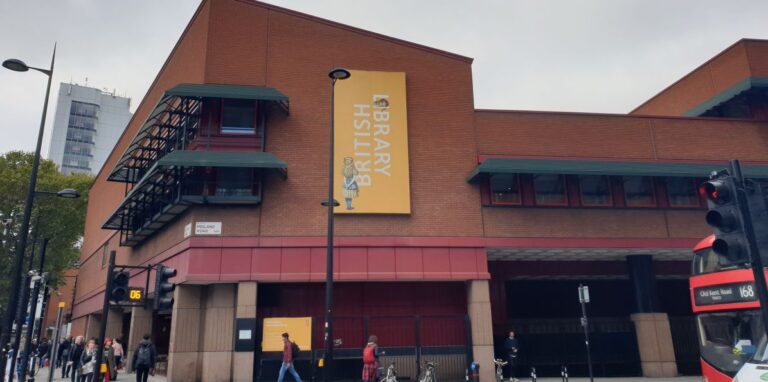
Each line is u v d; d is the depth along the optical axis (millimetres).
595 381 21438
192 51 24297
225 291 20844
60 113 137625
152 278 25219
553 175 24125
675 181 25000
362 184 22453
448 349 22312
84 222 55500
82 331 45062
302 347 20188
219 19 23062
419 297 23484
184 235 21422
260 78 22781
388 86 23703
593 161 23812
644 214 24266
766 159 26391
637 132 25641
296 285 22672
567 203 23812
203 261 20562
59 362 36531
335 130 22812
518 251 24125
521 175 23953
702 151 25984
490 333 21922
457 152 23766
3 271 48125
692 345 26422
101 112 142875
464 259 22516
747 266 6602
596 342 24734
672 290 31125
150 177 22047
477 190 23453
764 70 27609
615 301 29938
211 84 22000
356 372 20891
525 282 29859
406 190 22703
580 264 28641
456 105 24375
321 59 23625
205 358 20094
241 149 21703
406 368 21922
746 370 7742
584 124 25266
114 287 12398
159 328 29688
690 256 27141
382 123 23250
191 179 21422
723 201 6902
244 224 21234
